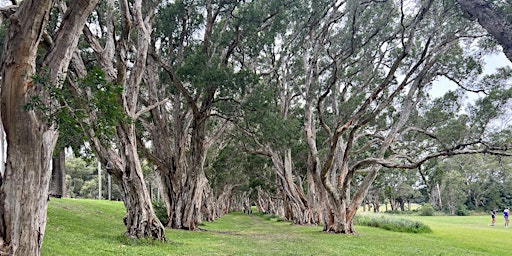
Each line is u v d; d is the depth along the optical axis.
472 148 21.64
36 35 7.62
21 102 7.62
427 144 25.39
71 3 8.66
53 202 24.75
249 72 20.52
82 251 11.65
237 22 23.70
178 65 22.17
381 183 44.06
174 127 25.53
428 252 16.81
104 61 14.77
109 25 15.33
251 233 25.92
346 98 30.14
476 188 74.81
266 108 22.38
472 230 33.59
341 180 25.72
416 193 81.88
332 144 24.02
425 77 24.11
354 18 23.66
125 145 15.54
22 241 7.71
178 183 25.23
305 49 29.17
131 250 13.02
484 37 21.11
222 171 40.53
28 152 7.75
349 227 25.62
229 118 23.89
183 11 22.52
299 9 25.31
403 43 21.14
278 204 59.00
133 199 15.78
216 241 18.88
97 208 27.48
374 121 27.83
